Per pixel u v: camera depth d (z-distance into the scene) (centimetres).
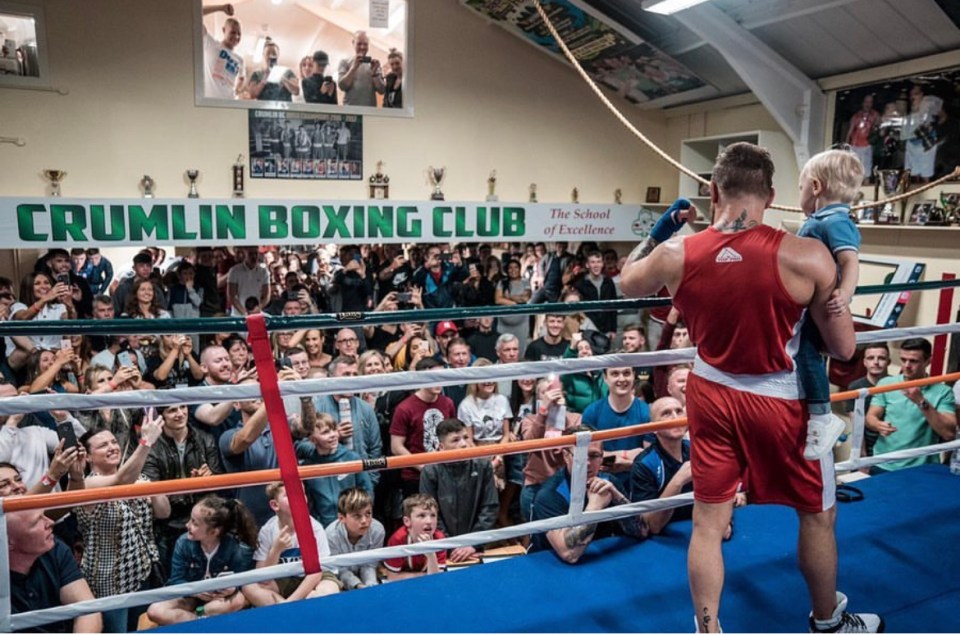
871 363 383
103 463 268
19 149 547
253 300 612
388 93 651
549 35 656
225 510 250
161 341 456
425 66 661
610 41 630
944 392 346
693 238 145
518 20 645
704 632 147
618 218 726
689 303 145
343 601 179
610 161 753
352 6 627
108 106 568
